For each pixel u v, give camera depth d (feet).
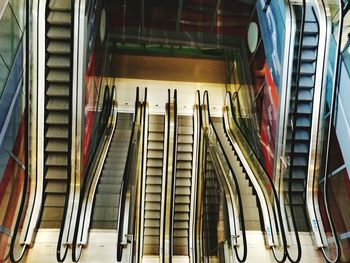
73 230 17.60
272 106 22.26
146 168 26.21
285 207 19.61
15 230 15.38
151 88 33.19
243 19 32.35
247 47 30.58
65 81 20.53
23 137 18.49
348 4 16.84
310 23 21.12
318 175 19.21
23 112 18.48
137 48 36.70
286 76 20.33
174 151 25.76
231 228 18.48
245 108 28.55
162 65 35.81
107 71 30.86
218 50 36.81
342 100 17.20
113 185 20.85
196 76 35.04
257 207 20.62
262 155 23.90
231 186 20.33
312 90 20.43
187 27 36.11
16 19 17.31
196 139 27.66
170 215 24.26
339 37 16.37
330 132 16.93
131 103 31.48
